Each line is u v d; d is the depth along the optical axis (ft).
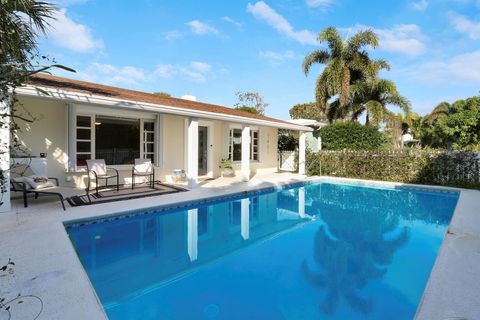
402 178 42.70
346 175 47.78
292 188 40.19
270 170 56.80
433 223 24.21
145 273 14.34
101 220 20.35
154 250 17.57
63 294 9.78
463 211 23.06
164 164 36.76
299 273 14.38
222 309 11.19
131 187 31.65
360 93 67.41
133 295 12.17
